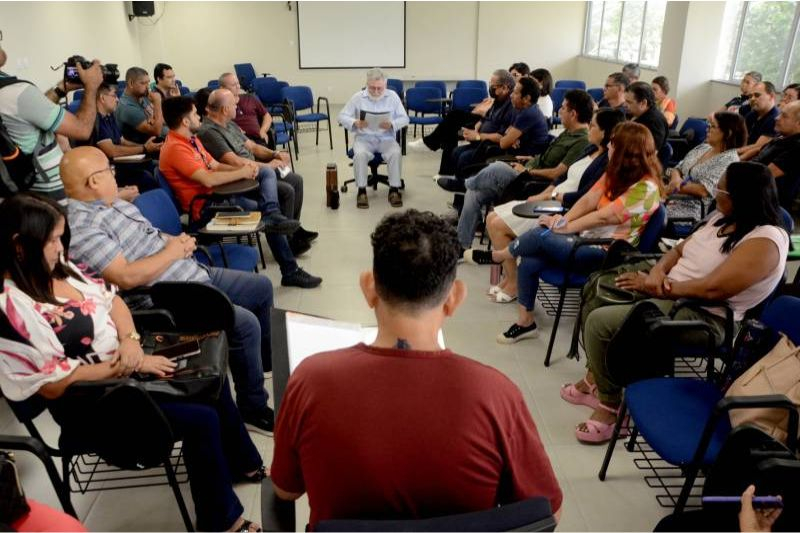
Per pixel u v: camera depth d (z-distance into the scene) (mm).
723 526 1291
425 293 812
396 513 793
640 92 3527
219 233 2754
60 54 5844
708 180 3412
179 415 1597
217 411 1779
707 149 3857
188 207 3189
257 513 1821
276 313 1308
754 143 4527
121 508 1840
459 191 4578
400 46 9953
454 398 788
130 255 2033
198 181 3102
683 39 6711
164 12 9625
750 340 1778
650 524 1786
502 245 3297
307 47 9914
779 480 1240
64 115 2541
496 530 748
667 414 1635
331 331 1240
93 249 1870
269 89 7809
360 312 3168
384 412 781
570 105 3617
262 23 9797
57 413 1531
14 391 1435
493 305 3244
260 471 1934
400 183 5188
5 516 1177
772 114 4461
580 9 9953
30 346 1408
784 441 1468
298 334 1224
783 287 2178
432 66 10117
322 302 3281
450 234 849
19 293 1419
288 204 3852
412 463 774
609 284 2318
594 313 2123
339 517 812
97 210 1951
